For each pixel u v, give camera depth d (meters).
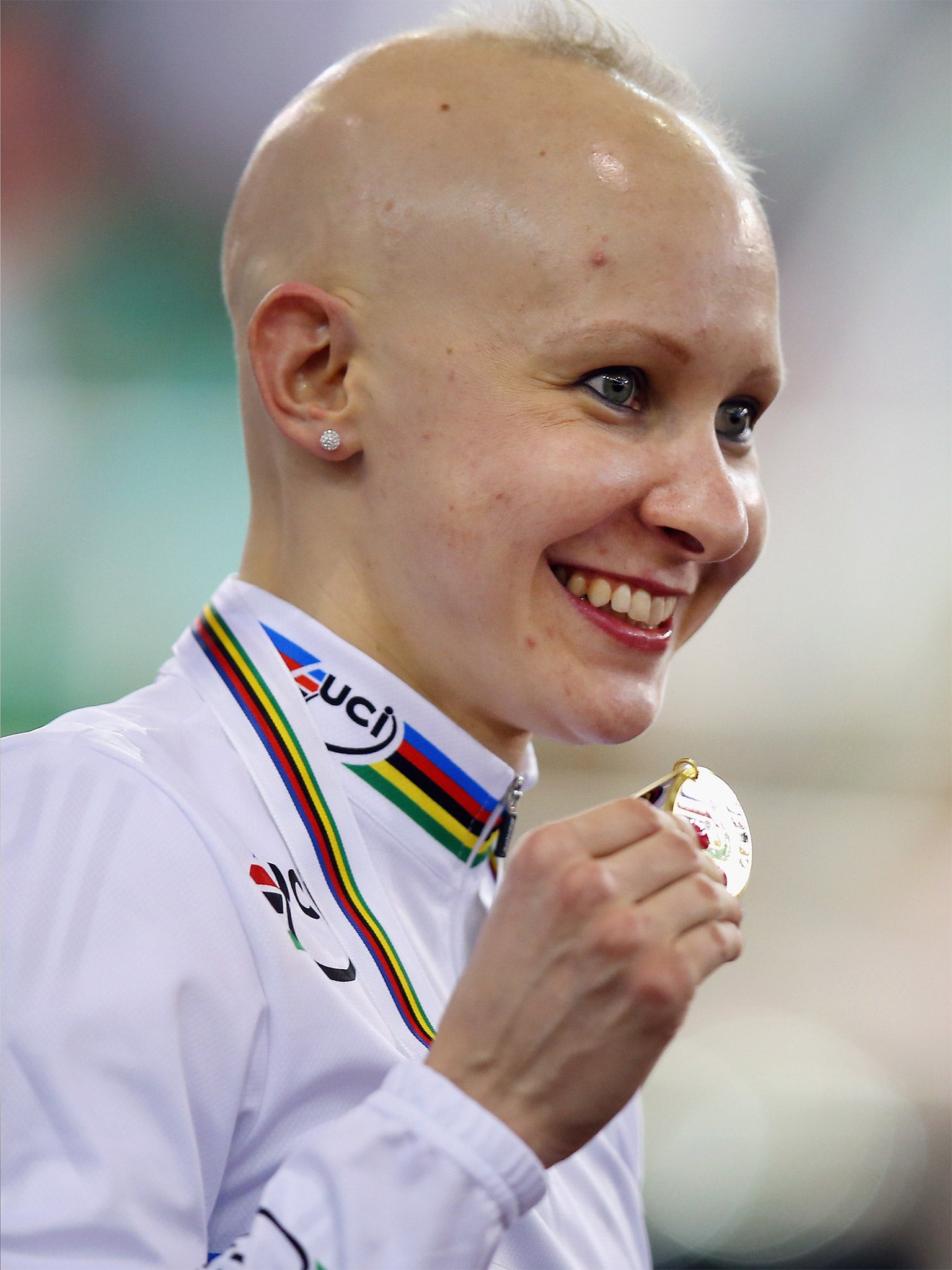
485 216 3.55
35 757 3.26
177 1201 2.79
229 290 4.26
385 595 3.82
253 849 3.39
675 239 3.54
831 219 24.16
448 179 3.61
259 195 4.04
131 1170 2.73
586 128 3.60
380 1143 2.74
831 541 24.59
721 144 3.90
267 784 3.56
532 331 3.54
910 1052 13.50
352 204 3.74
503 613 3.64
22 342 22.08
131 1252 2.69
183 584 21.94
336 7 21.39
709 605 4.10
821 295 24.38
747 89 23.62
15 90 21.45
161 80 21.66
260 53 21.67
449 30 3.92
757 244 3.71
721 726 24.72
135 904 3.01
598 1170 4.27
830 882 19.89
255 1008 3.06
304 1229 2.67
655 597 3.81
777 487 24.62
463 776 3.95
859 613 24.62
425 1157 2.74
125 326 22.19
